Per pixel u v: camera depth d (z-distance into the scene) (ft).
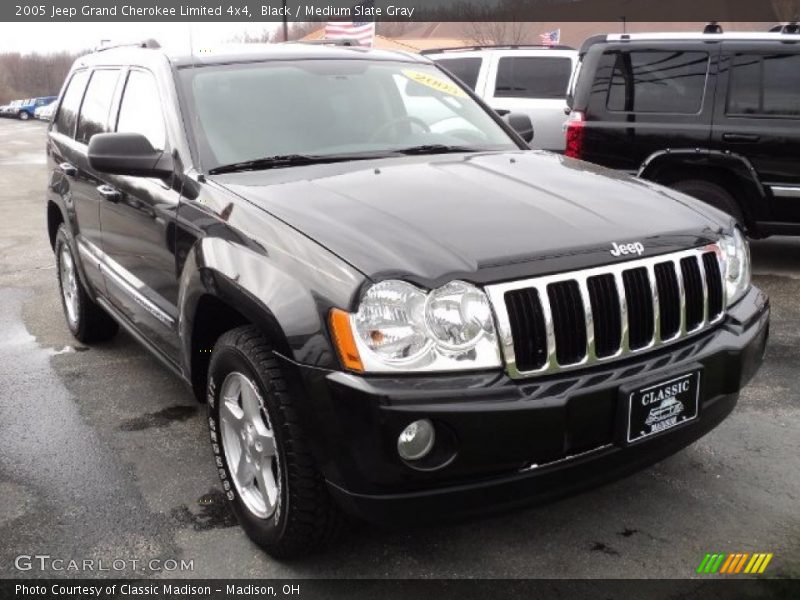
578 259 8.25
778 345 15.99
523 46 32.91
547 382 7.97
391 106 12.78
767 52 20.58
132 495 10.79
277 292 8.25
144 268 12.07
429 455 7.61
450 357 7.72
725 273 9.62
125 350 16.63
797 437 11.94
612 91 22.31
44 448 12.19
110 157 10.74
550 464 7.98
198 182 10.50
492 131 13.39
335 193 9.61
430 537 9.60
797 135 20.21
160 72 12.24
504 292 7.86
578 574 8.85
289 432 8.16
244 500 9.49
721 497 10.32
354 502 7.80
